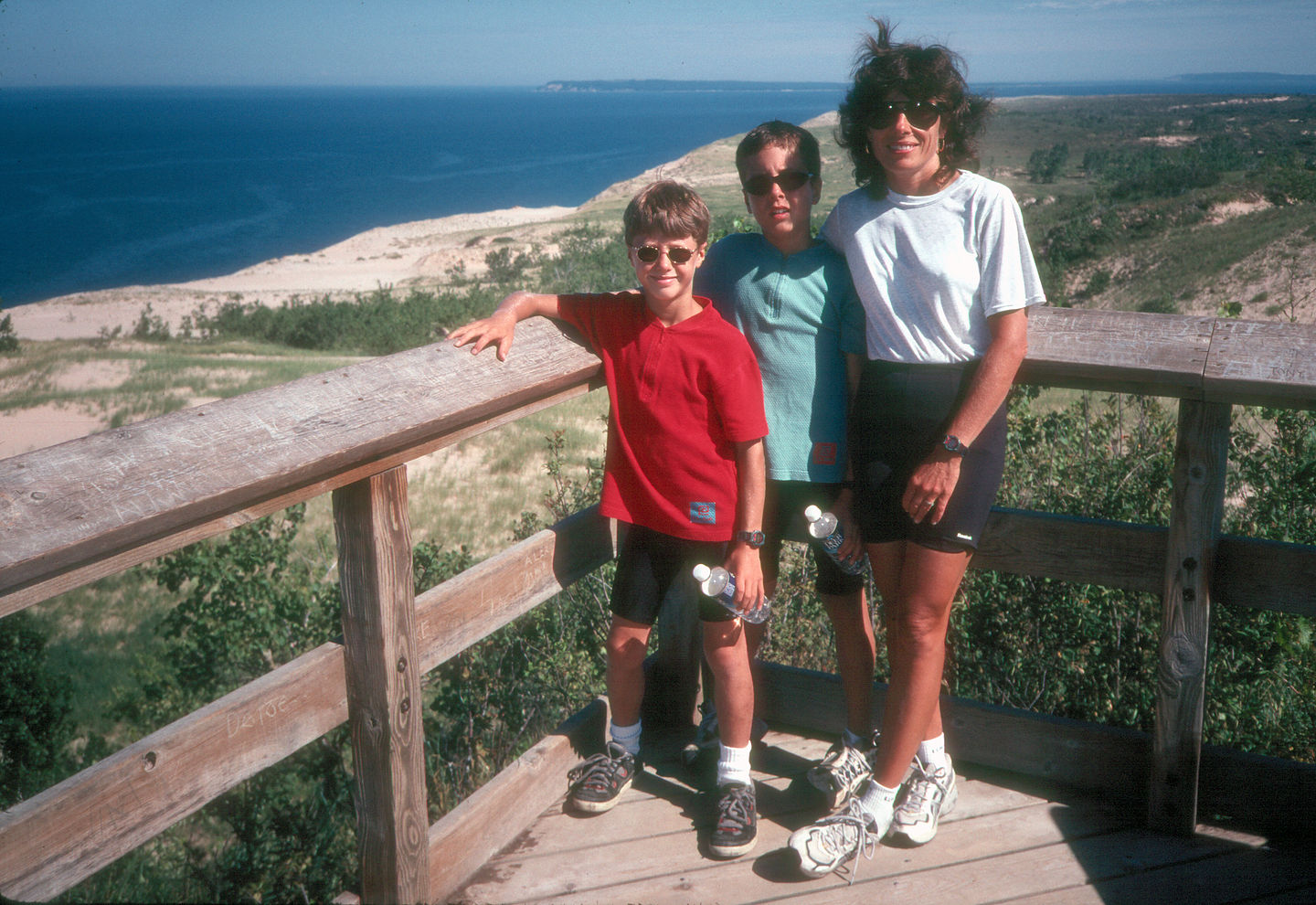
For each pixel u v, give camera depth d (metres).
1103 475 4.15
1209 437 1.88
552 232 79.50
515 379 1.78
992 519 2.17
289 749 1.56
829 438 2.05
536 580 2.05
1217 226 52.31
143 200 147.25
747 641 2.35
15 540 1.05
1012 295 1.77
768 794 2.27
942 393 1.89
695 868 2.01
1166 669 2.01
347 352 39.78
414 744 1.73
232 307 46.56
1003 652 3.96
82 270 89.44
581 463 19.19
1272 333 1.82
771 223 2.01
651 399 1.93
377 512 1.58
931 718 2.10
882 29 1.89
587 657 6.23
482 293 45.50
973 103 1.85
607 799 2.17
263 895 6.18
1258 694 3.62
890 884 1.95
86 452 1.19
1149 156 118.31
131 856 6.36
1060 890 1.91
